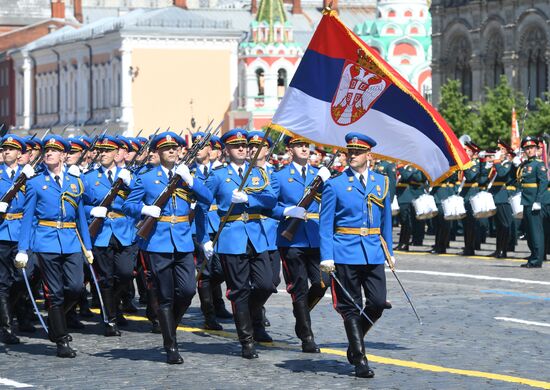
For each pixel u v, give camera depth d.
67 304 35.84
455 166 36.62
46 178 35.75
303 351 35.41
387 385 30.28
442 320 41.34
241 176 35.75
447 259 65.81
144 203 34.81
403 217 72.31
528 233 60.00
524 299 46.88
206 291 40.28
